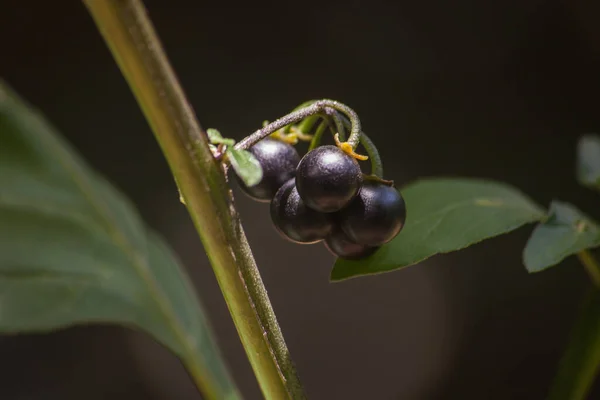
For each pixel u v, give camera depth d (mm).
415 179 759
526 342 707
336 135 236
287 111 781
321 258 732
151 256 296
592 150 311
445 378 714
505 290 724
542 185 750
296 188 239
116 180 753
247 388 697
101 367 680
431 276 736
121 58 220
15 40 779
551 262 255
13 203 282
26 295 276
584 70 768
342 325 723
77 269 283
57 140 293
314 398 706
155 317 288
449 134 775
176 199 753
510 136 772
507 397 696
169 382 688
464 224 260
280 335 234
